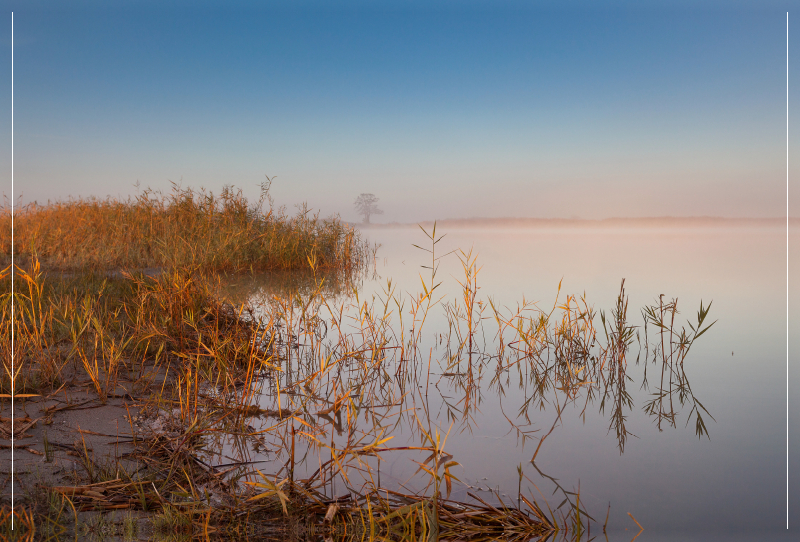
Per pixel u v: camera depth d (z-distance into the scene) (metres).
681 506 2.96
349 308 8.55
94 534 2.52
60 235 12.81
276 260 13.44
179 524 2.65
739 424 4.20
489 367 5.75
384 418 4.30
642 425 4.17
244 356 5.42
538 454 3.65
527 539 2.65
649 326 7.53
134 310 6.86
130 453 3.42
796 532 2.67
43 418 3.83
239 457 3.50
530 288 10.76
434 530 2.52
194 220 14.16
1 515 2.52
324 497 3.00
